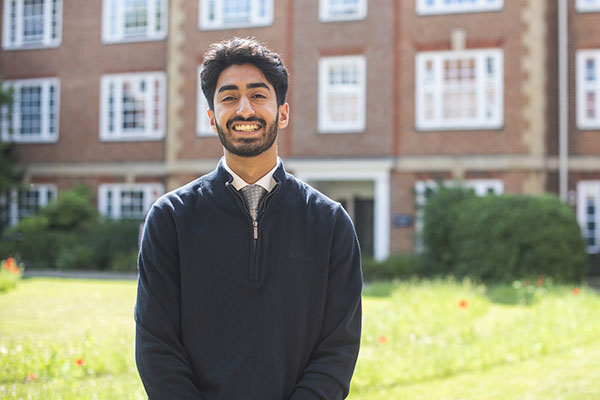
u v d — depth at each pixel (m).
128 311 8.51
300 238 2.27
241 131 2.25
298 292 2.22
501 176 16.28
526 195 14.08
